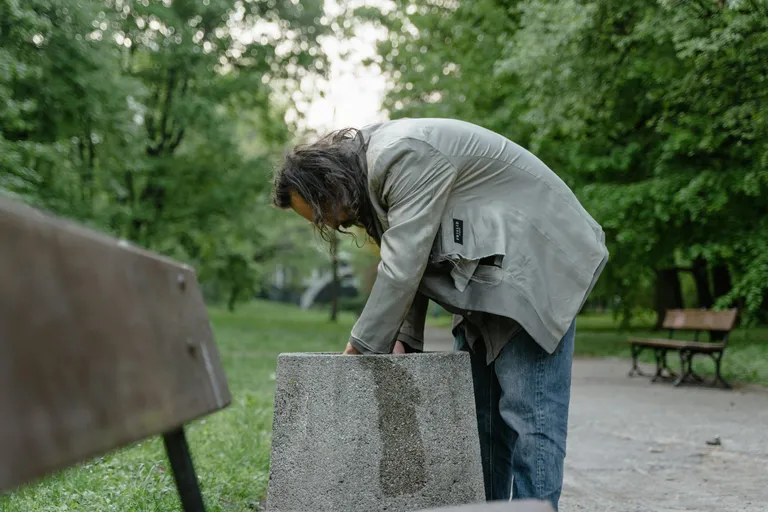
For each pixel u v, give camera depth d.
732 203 12.23
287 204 2.83
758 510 4.12
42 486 3.67
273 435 2.68
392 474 2.56
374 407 2.56
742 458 5.54
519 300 2.72
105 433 1.15
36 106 12.66
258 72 22.20
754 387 10.09
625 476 5.02
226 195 21.17
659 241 13.61
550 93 12.19
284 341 19.48
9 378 0.96
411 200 2.61
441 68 17.38
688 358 10.47
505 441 3.22
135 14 19.19
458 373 2.71
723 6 9.53
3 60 10.63
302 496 2.58
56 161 13.30
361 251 34.38
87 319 1.15
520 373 2.85
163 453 4.84
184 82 21.14
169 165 20.89
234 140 21.98
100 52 13.63
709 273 21.09
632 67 11.58
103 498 3.61
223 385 1.63
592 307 38.47
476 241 2.73
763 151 10.52
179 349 1.46
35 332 1.02
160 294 1.43
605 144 14.26
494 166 2.76
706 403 8.52
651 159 13.59
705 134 11.12
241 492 4.00
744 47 9.46
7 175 11.19
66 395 1.07
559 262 2.77
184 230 20.89
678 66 11.23
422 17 18.09
